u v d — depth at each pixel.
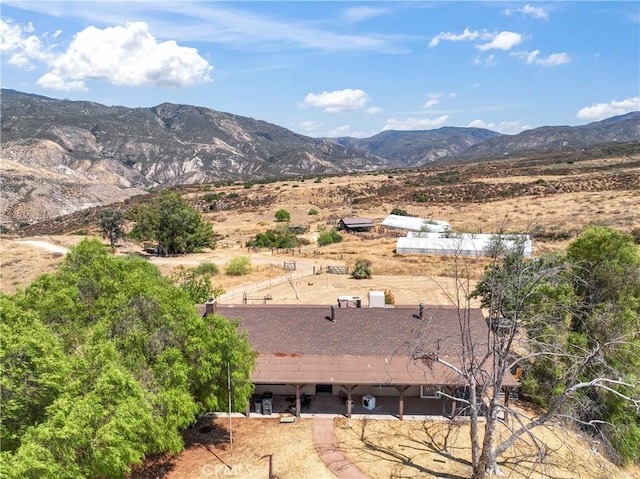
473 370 19.94
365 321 30.31
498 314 19.81
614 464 23.20
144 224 75.50
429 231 78.19
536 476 21.55
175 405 19.28
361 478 21.03
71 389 15.82
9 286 58.22
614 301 27.66
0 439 14.16
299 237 88.69
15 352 14.66
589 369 24.00
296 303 47.69
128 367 19.17
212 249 79.88
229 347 22.17
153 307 21.77
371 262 64.81
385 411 26.86
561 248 62.88
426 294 50.66
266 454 22.92
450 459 22.50
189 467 21.95
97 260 23.52
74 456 14.61
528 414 26.53
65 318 20.62
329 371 25.44
